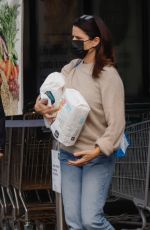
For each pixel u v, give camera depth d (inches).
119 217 376.2
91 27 252.8
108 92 248.1
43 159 336.5
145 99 397.1
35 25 390.0
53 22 392.5
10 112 319.0
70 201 257.9
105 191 255.0
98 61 251.1
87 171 252.7
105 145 243.4
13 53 314.0
